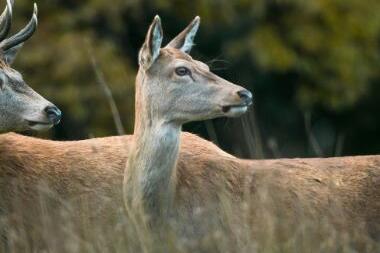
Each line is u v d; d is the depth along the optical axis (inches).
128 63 1116.5
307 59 1191.6
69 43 1095.0
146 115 639.8
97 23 1146.7
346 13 1210.6
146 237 631.2
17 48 692.7
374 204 666.2
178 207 650.8
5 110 675.4
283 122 1230.9
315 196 663.1
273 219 645.9
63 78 1082.7
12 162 686.5
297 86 1216.2
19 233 673.0
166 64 637.9
